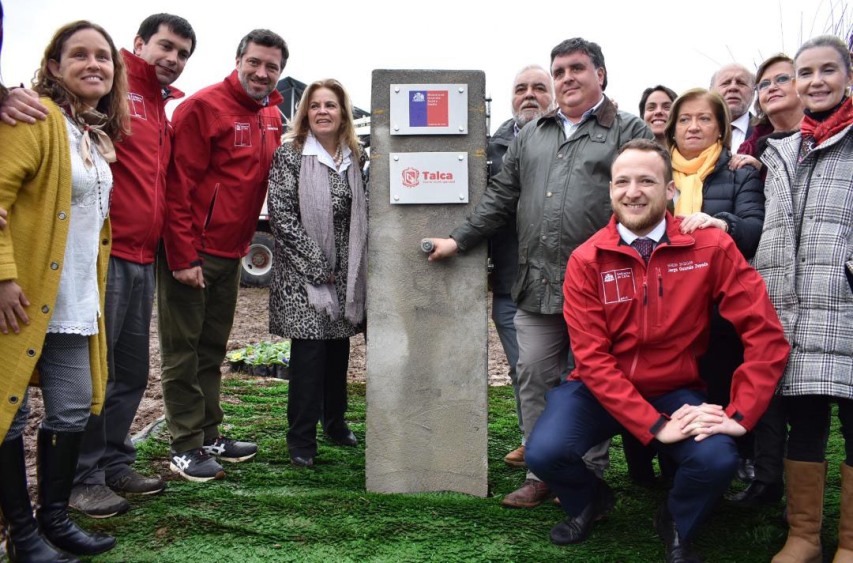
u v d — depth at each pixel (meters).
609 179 2.88
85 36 2.35
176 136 3.17
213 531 2.61
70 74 2.34
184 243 3.12
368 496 2.99
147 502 2.87
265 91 3.32
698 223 2.56
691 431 2.36
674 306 2.52
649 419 2.42
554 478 2.55
